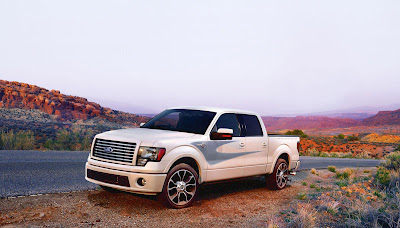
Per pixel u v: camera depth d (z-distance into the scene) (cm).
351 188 816
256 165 719
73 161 1082
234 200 650
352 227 475
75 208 508
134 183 509
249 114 743
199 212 538
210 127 623
